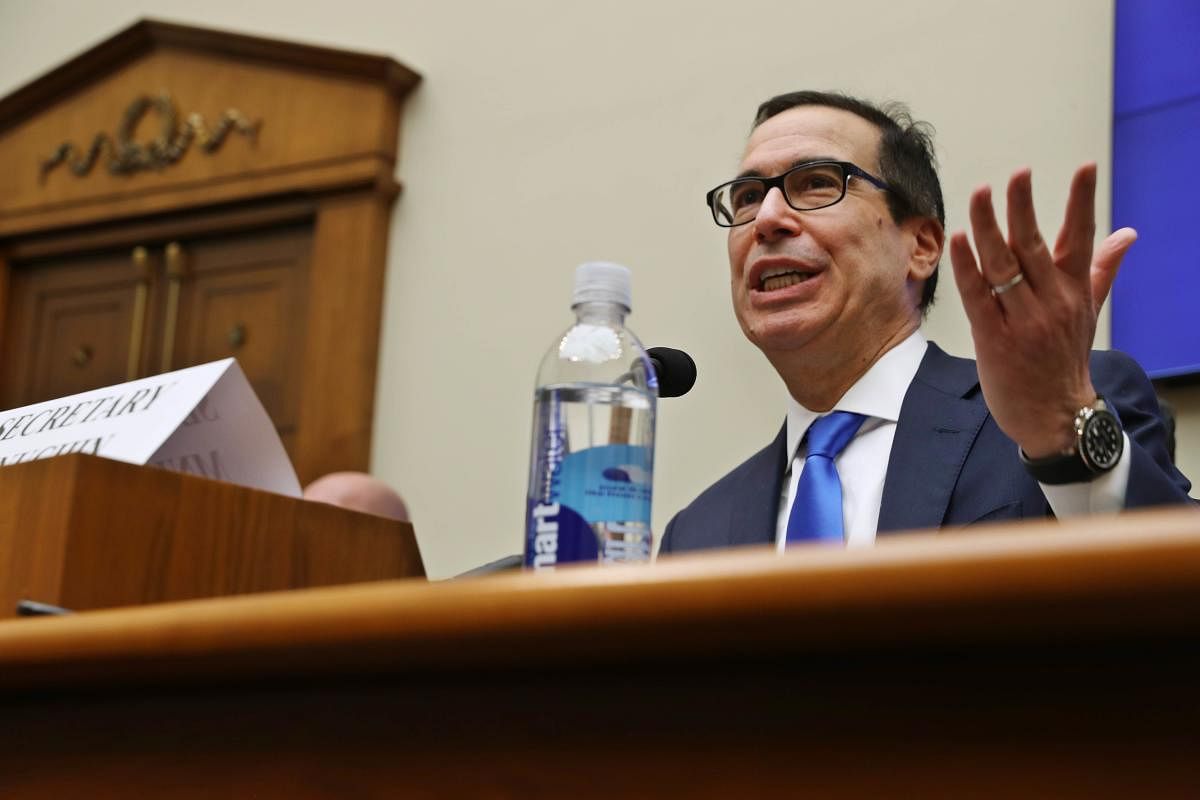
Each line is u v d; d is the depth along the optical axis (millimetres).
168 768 952
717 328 3926
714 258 3992
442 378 4434
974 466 1864
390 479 4434
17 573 1445
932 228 2238
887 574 602
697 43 4191
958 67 3656
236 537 1569
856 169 2152
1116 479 1438
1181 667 622
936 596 594
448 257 4535
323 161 4785
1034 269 1403
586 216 4281
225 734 928
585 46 4430
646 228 4148
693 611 649
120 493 1473
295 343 4883
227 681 904
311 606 772
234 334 5039
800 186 2160
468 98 4641
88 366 5367
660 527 3826
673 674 754
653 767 749
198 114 5137
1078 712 644
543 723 790
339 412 4543
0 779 1045
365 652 769
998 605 584
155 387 1684
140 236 5270
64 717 1022
